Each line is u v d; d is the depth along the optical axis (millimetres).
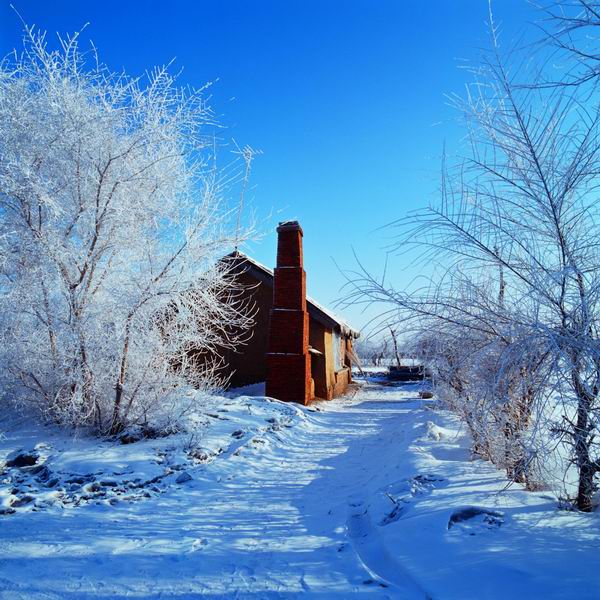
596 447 4230
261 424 10570
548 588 2996
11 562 3988
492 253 4770
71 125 8547
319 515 5367
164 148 9266
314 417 13047
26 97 8664
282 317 15000
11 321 8406
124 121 9062
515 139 4613
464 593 3082
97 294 8992
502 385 4469
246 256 17312
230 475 7344
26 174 8016
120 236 8984
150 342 8984
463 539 3871
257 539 4613
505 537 3834
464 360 5070
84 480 6578
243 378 17172
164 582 3633
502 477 5539
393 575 3660
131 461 7379
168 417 9047
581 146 4289
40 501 5730
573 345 3842
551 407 4129
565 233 4492
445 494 5020
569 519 4105
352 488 6430
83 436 8562
